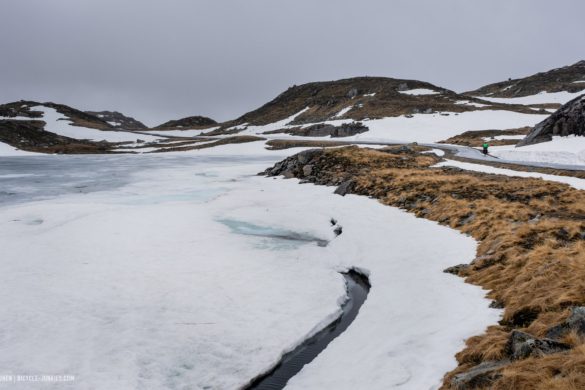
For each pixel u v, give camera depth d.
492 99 198.88
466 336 10.60
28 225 27.72
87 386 10.30
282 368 11.83
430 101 159.38
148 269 19.06
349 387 9.55
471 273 15.44
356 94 186.25
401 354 10.43
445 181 33.22
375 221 27.03
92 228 26.41
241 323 14.02
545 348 7.95
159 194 44.44
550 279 11.93
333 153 54.12
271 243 24.30
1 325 13.51
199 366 11.48
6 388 10.09
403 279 16.69
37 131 181.88
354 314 15.46
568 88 191.62
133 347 12.29
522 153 48.28
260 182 51.75
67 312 14.54
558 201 23.64
